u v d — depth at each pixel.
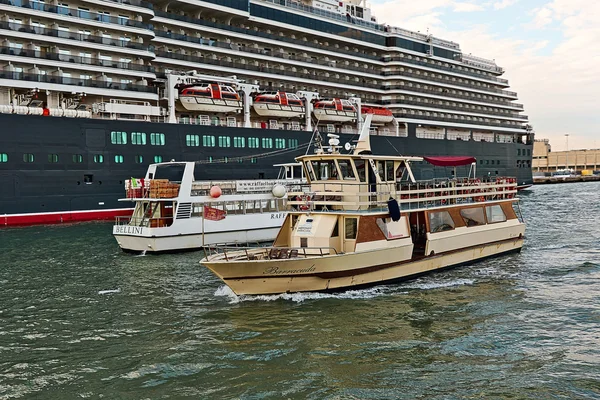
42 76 39.28
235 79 49.72
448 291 18.91
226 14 51.22
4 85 37.66
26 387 11.52
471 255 23.81
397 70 65.12
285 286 17.75
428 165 66.56
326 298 17.84
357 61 62.81
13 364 12.73
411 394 10.99
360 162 20.05
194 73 46.31
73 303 17.97
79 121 39.56
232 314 16.30
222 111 47.88
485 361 12.59
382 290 18.95
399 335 14.35
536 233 34.03
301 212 20.05
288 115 51.88
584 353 12.95
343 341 13.93
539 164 191.38
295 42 56.19
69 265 24.73
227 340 14.09
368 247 18.97
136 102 44.94
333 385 11.42
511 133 82.12
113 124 41.00
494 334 14.38
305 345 13.65
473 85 73.94
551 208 52.38
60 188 39.25
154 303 17.84
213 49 49.66
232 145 47.28
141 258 26.80
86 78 42.22
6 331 15.12
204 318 16.00
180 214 29.27
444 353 13.09
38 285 20.58
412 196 21.56
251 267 16.95
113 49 42.41
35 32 39.00
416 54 67.50
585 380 11.47
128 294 19.11
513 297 18.06
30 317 16.42
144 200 29.25
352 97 59.38
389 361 12.63
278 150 50.56
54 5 40.12
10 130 36.94
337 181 20.28
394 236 20.08
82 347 13.80
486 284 19.94
